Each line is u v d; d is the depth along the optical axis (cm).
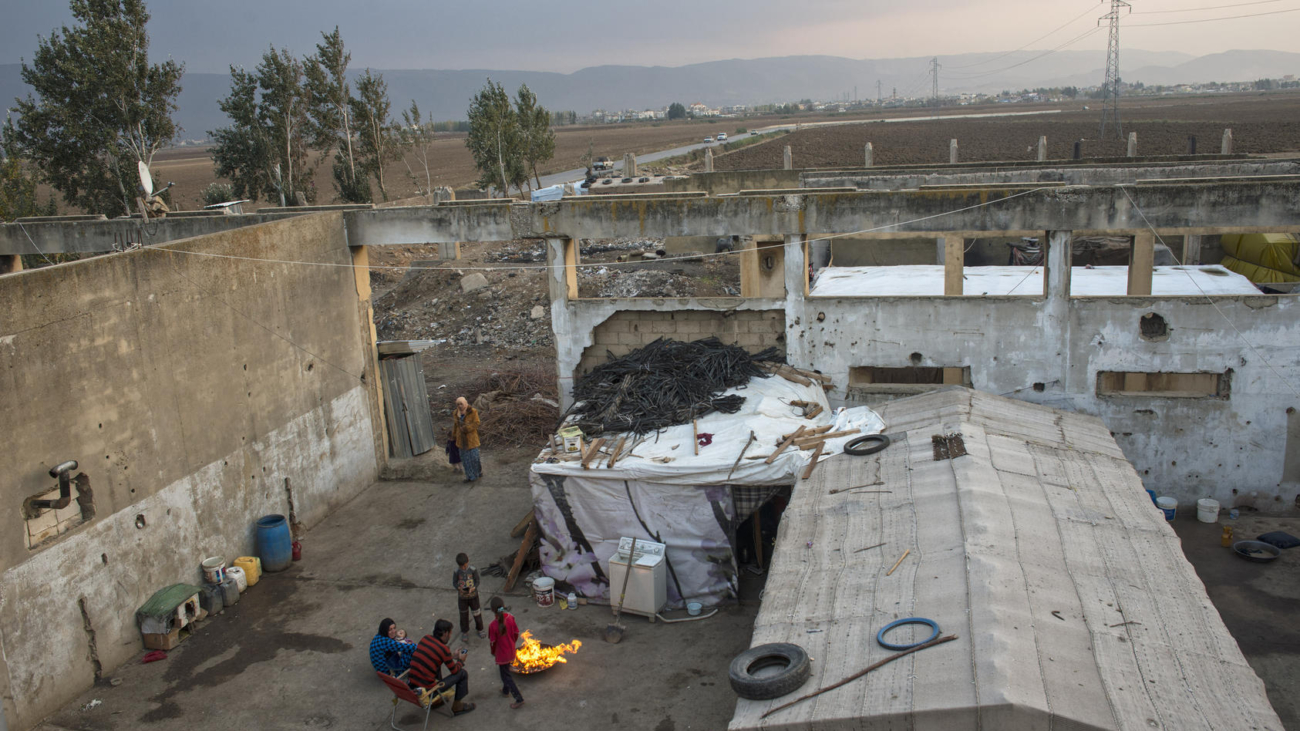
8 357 958
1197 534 1345
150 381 1170
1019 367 1443
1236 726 629
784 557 973
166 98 3850
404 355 1814
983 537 892
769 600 888
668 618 1190
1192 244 2148
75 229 1850
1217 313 1338
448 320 2877
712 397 1366
